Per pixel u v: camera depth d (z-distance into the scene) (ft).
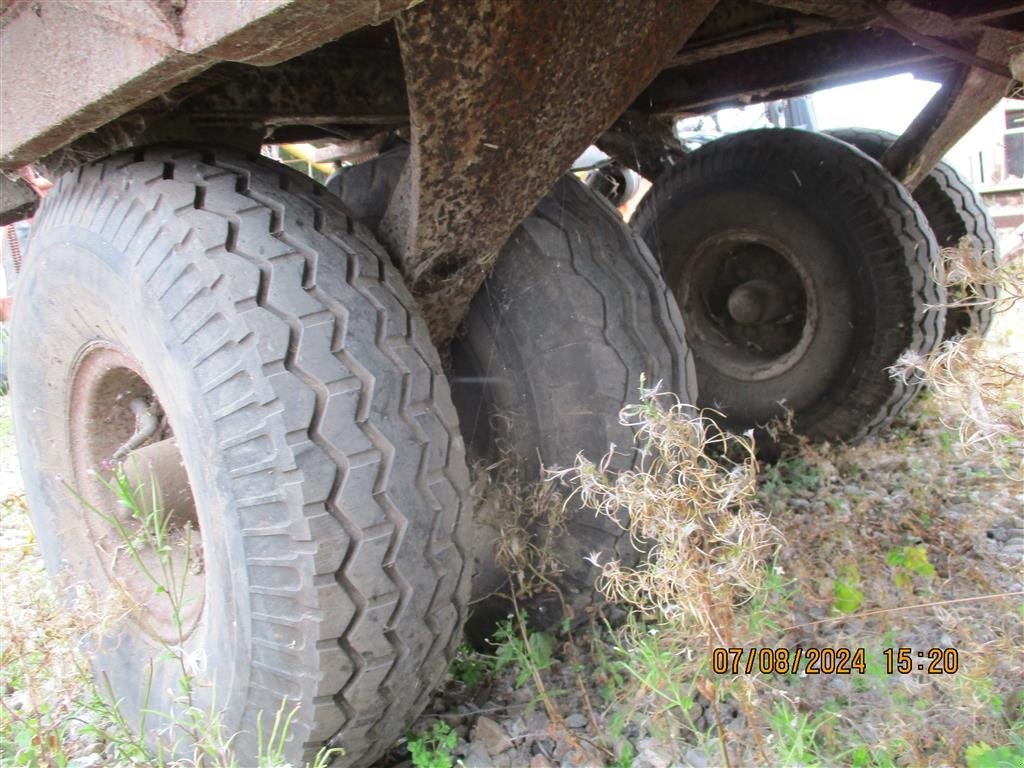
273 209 6.28
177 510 7.72
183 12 4.40
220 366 5.75
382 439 5.84
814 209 12.23
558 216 8.07
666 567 5.57
